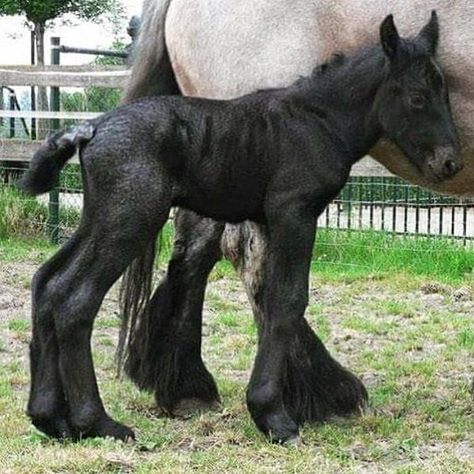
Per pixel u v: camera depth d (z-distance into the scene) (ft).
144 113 13.16
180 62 15.23
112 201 13.00
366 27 14.01
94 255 13.10
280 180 13.21
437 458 13.01
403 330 20.65
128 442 13.44
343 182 13.43
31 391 13.53
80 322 13.08
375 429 14.21
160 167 13.11
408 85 13.08
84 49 33.04
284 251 13.28
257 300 14.28
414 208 31.45
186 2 14.98
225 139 13.29
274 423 13.55
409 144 13.24
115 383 16.28
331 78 13.35
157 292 15.31
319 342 14.78
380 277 25.63
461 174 14.49
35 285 13.33
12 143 30.40
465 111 14.02
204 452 13.23
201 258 15.17
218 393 15.64
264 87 14.34
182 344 15.20
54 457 12.75
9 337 19.54
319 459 12.96
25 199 31.17
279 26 14.32
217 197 13.44
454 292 24.00
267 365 13.53
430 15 13.73
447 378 17.06
